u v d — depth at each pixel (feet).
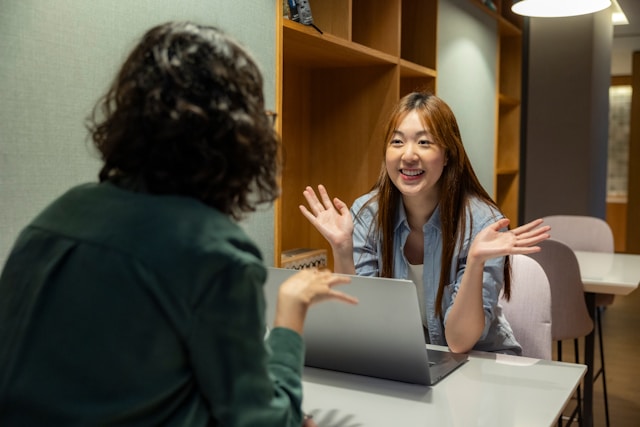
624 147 32.68
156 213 2.60
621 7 19.63
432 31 10.73
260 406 2.62
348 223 6.05
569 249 8.66
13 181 4.40
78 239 2.62
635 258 10.84
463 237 5.89
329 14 8.21
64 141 4.77
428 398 4.42
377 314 4.49
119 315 2.49
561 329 8.98
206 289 2.50
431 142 5.90
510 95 16.02
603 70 19.58
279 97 7.11
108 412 2.49
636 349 14.65
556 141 18.24
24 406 2.56
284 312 3.16
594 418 10.43
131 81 2.68
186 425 2.62
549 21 18.02
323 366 5.07
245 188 2.86
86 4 4.89
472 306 5.24
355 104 9.49
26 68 4.45
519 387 4.64
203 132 2.59
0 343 2.68
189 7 5.88
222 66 2.67
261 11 6.77
